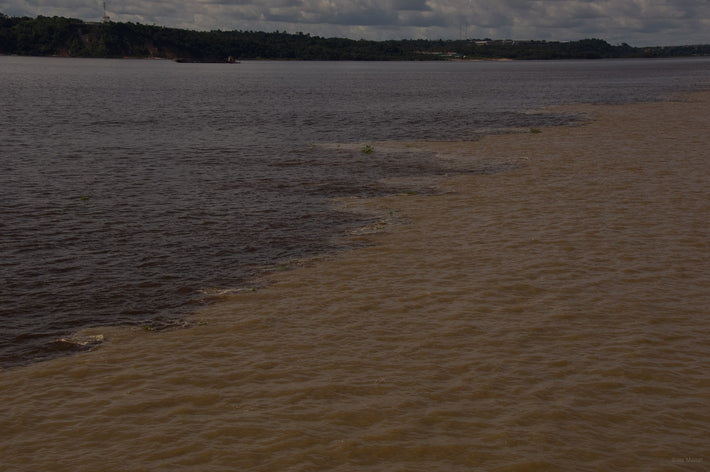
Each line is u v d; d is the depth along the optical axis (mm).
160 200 21438
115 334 11641
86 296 13406
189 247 16672
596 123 43500
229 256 16016
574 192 22125
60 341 11375
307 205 21172
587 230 17625
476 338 11234
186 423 8703
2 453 8078
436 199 21828
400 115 50750
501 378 9828
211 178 25141
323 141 35812
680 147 31375
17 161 27531
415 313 12344
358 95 73875
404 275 14492
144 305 12977
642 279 13984
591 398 9258
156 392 9539
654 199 20844
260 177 25500
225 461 7844
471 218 19219
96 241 17000
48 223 18484
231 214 19922
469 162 28953
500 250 16109
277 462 7812
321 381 9789
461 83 104875
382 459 7867
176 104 57750
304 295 13391
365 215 19891
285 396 9375
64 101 57781
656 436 8344
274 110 53500
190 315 12477
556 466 7707
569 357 10523
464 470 7645
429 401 9195
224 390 9578
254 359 10555
